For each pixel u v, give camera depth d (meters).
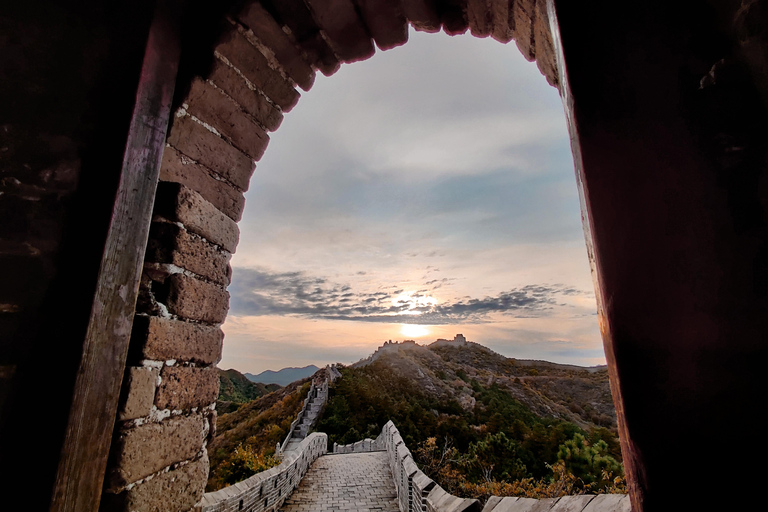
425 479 4.84
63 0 1.31
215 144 1.61
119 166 1.20
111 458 1.10
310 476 9.05
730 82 0.69
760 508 0.54
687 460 0.59
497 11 1.57
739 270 0.62
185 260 1.39
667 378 0.63
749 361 0.59
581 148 0.80
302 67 1.86
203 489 1.43
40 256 1.12
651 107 0.75
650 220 0.70
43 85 1.23
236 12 1.55
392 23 1.75
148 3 1.40
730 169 0.67
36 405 1.02
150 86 1.34
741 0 0.67
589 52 0.85
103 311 1.10
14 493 0.97
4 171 1.13
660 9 0.80
